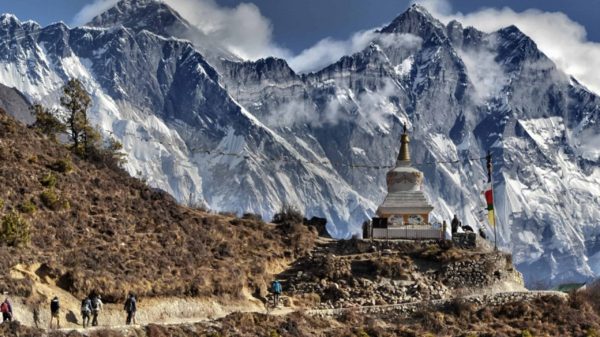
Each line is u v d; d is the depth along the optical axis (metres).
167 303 130.12
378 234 160.00
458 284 149.38
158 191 161.88
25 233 124.94
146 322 126.12
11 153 142.38
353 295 146.50
